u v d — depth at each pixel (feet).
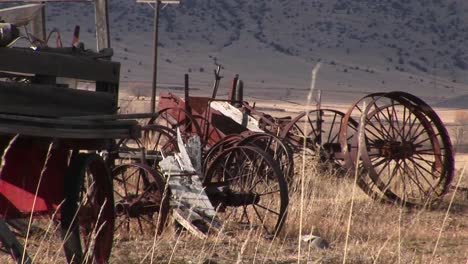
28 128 57.06
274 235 102.27
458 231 126.52
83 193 68.39
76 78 61.72
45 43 66.33
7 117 55.98
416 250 103.71
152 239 98.07
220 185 115.75
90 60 62.80
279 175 110.22
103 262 67.77
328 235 111.55
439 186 157.38
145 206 105.70
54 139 60.29
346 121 154.92
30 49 59.77
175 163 111.55
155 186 109.60
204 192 109.50
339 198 141.08
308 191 140.56
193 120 166.71
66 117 60.70
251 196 113.39
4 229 54.85
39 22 128.16
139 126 67.21
